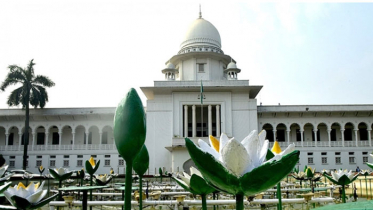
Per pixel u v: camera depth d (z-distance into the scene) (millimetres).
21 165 45781
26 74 41219
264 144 2229
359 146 46094
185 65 48656
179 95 43594
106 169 45406
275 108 47000
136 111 2275
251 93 45781
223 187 1915
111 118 47500
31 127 47406
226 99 43500
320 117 47438
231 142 1865
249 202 8070
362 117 47094
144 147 3791
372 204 1537
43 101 41812
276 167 1736
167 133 42812
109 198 14375
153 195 8148
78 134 50531
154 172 41781
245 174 1794
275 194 14672
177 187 16469
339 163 45625
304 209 10062
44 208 10336
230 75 46688
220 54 47594
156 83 43469
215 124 46594
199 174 3051
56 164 45781
